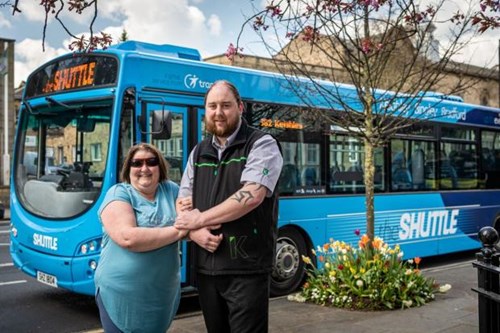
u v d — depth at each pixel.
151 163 3.66
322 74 10.44
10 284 9.45
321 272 7.81
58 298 8.48
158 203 3.67
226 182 3.64
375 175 10.10
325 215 9.11
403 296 7.14
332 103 9.25
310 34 7.09
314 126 9.03
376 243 7.48
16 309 7.86
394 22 7.16
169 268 3.62
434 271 10.30
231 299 3.63
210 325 3.83
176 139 7.57
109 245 3.61
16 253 7.92
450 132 11.67
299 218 8.75
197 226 3.48
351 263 7.37
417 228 10.80
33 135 8.17
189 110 7.75
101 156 7.11
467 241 11.95
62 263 7.08
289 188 8.66
